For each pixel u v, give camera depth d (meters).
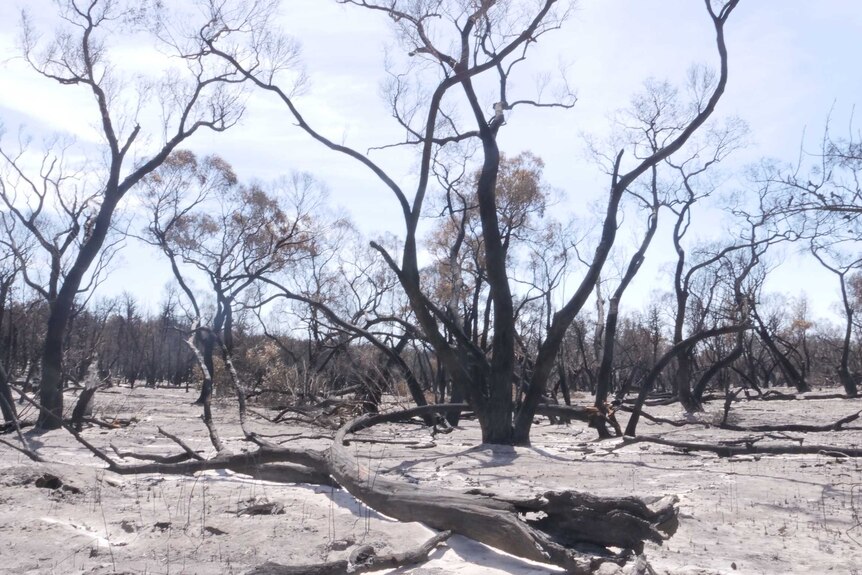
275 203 36.84
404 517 8.26
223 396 33.75
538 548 6.63
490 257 18.16
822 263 41.22
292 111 17.59
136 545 7.74
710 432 22.41
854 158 18.52
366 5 17.64
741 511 9.62
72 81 20.28
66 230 23.45
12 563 7.11
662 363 19.50
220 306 34.62
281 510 9.05
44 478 10.82
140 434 19.00
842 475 12.83
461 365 17.97
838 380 71.12
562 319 17.80
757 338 62.28
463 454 16.09
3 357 38.47
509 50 17.56
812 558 7.39
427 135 17.44
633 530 6.57
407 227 17.59
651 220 23.75
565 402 35.19
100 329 56.72
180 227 34.81
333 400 23.56
